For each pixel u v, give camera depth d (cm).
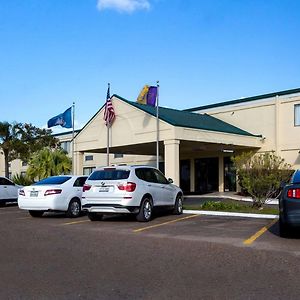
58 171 3384
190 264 762
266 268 722
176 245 948
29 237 1098
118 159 4034
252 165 1723
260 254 834
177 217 1529
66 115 2941
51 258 827
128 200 1371
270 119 2888
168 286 624
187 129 2458
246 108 3022
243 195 2733
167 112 2788
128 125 2659
